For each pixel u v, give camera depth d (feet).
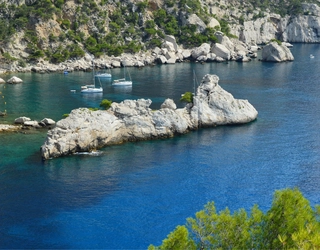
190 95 381.60
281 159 300.81
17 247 204.23
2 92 491.31
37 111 415.44
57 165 288.10
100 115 323.98
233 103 380.78
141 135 337.11
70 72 628.28
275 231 127.03
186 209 235.81
